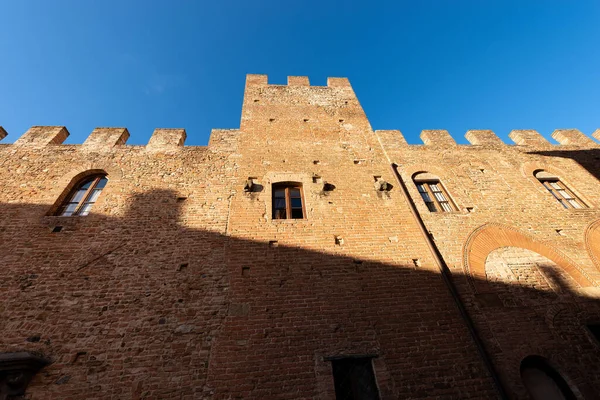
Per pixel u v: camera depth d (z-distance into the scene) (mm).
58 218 7340
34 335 5371
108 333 5496
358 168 9625
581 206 9320
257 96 12352
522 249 7672
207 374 5090
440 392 5133
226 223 7566
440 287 6656
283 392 4973
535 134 12219
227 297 6145
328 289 6395
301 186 8922
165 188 8406
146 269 6504
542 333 6055
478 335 5852
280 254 6953
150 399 4785
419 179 9602
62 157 9195
